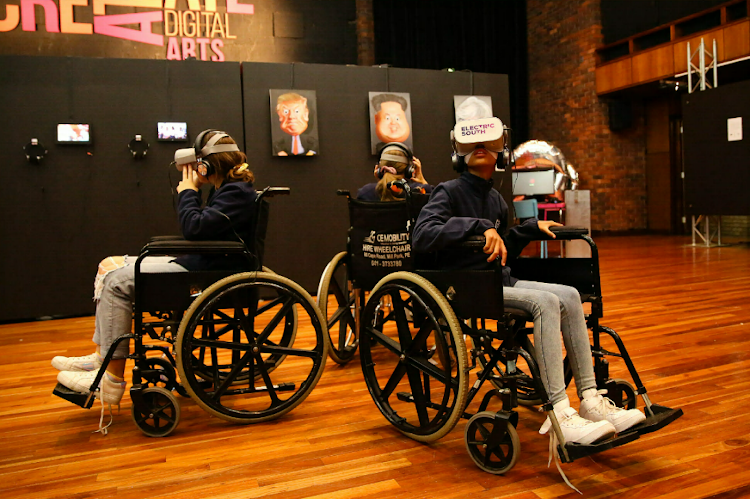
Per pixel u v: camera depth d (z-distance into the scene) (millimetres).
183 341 1938
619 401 1842
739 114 6832
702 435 1834
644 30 9133
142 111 4250
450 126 4996
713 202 7246
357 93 4715
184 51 7688
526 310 1661
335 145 4676
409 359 1845
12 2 7039
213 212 2029
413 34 9641
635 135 10234
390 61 9430
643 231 10391
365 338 2020
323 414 2172
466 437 1692
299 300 2080
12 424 2135
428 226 1704
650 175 10289
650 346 2914
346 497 1527
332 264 2803
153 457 1812
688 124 7441
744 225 9070
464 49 10188
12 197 4062
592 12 9695
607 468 1644
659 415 1637
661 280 5012
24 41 7102
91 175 4188
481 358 2291
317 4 8516
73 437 1996
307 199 4629
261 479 1645
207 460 1782
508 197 5277
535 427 1971
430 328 1785
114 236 4250
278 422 2098
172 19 7641
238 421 2037
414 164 3004
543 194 6641
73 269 4191
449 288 1716
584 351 1706
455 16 10062
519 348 1624
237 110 4438
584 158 10102
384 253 2578
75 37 7250
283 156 4547
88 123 4156
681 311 3730
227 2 7906
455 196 1823
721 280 4891
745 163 6824
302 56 8469
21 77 4031
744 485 1525
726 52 7703
